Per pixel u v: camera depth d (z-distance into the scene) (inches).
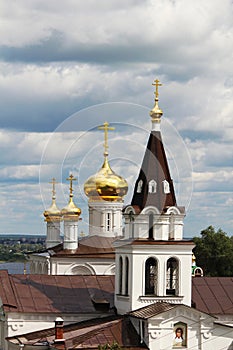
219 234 6865.2
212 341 3230.8
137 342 3201.3
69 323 3523.6
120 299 3412.9
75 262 4170.8
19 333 3486.7
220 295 3528.5
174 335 3191.4
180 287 3314.5
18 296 3553.2
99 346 2992.1
